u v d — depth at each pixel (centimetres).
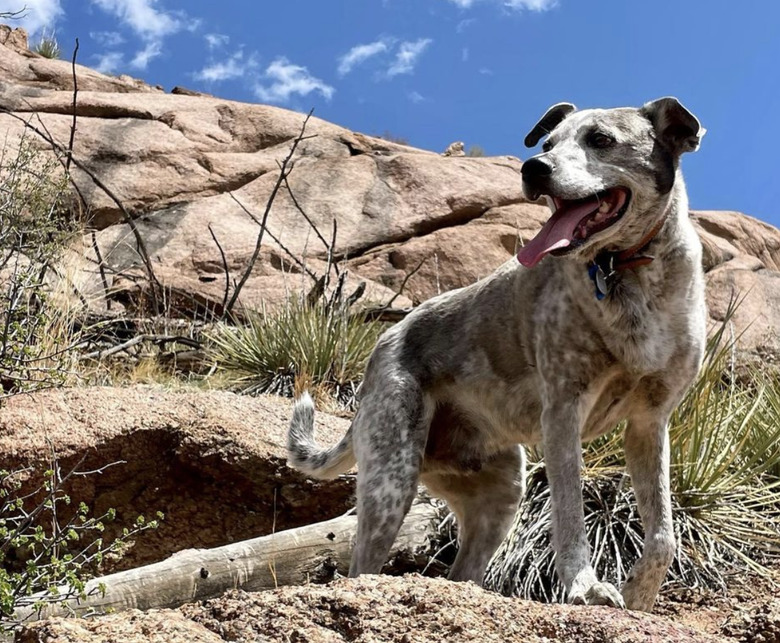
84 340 318
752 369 321
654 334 167
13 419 234
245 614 118
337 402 323
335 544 207
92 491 234
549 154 164
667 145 170
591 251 169
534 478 237
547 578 221
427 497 236
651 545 167
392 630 117
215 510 242
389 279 440
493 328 188
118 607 180
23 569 219
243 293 408
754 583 217
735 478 250
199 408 252
